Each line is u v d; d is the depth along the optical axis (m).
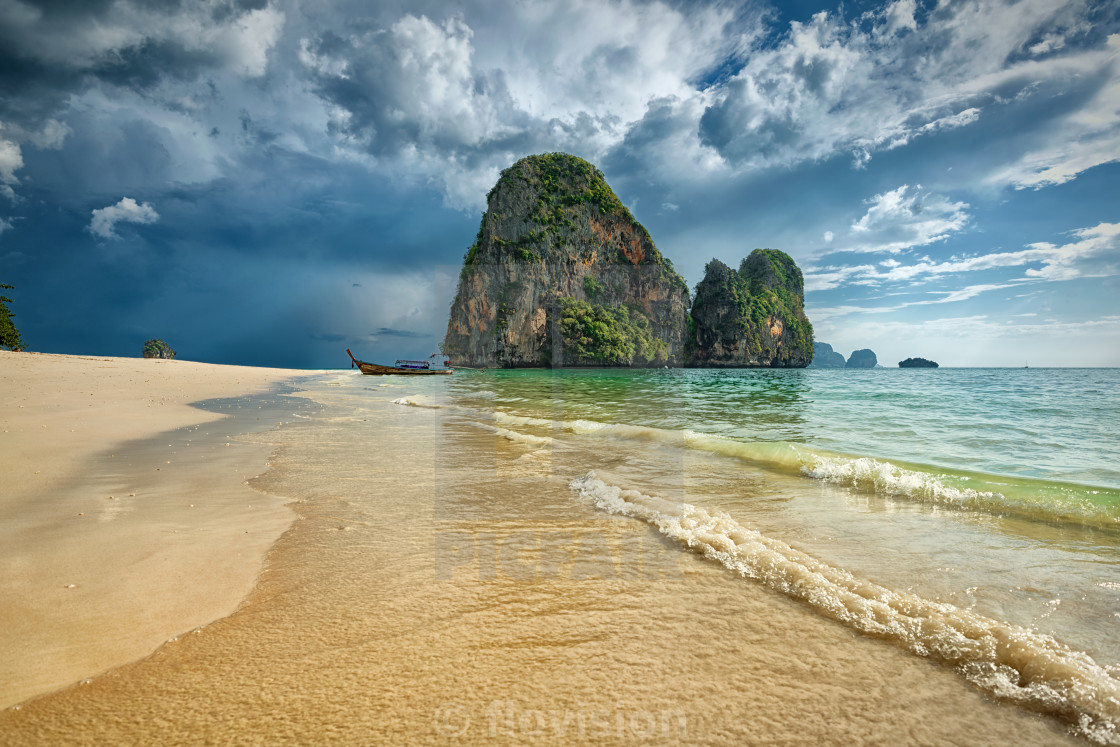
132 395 12.62
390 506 4.12
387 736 1.58
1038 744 1.57
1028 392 17.20
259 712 1.70
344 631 2.25
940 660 2.03
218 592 2.62
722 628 2.28
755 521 3.90
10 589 2.60
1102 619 2.40
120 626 2.27
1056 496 4.32
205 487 4.71
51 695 1.79
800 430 8.93
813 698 1.80
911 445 7.50
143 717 1.67
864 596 2.59
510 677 1.91
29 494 4.39
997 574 2.92
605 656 2.06
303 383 23.39
